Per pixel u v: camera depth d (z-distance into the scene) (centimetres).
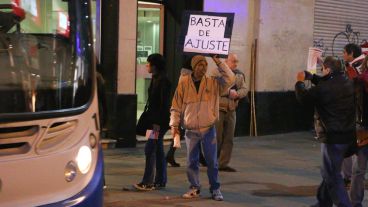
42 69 406
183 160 1007
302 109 1466
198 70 690
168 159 941
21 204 372
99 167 430
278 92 1394
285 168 971
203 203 710
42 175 382
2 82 383
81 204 398
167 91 736
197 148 720
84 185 407
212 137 712
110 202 698
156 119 739
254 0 1331
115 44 1093
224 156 916
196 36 704
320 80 637
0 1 404
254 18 1337
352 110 624
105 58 1100
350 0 1559
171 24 1231
